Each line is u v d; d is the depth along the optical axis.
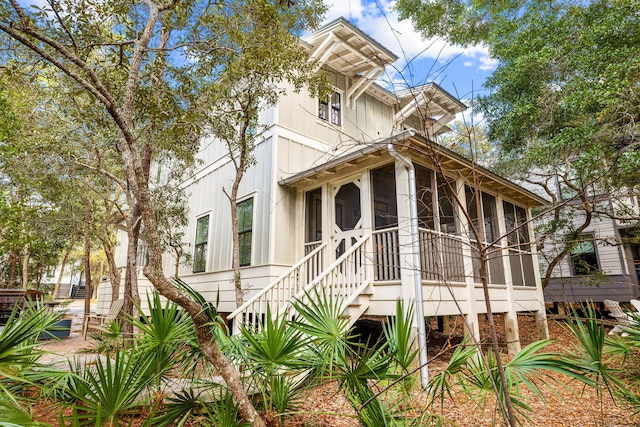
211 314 3.01
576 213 10.84
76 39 4.32
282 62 6.19
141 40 3.81
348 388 2.81
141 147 7.01
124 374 2.32
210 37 5.04
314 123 9.45
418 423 2.75
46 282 24.19
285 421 3.30
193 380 3.10
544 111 8.19
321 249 7.42
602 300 11.85
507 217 9.08
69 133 7.28
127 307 6.71
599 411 4.48
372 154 6.43
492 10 8.95
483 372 2.65
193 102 5.95
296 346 2.85
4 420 1.89
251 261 8.45
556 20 8.31
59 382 2.72
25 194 8.55
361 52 9.22
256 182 8.88
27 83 6.14
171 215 9.03
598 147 7.03
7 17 3.28
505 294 8.02
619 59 6.74
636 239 9.36
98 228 11.21
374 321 9.66
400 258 5.84
